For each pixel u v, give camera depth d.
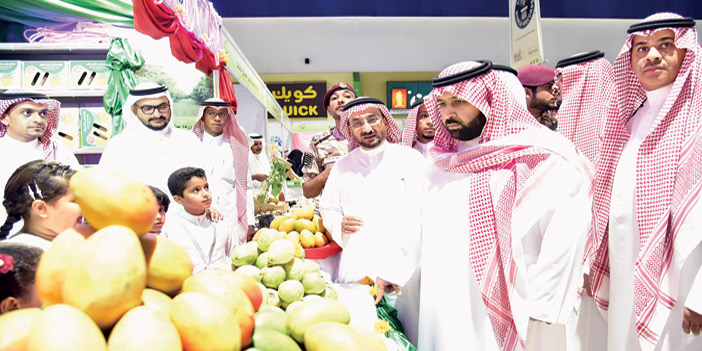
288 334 0.80
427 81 11.48
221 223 1.91
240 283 0.77
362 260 1.96
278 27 11.12
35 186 0.82
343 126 2.22
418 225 1.65
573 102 2.20
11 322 0.52
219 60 3.82
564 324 1.33
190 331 0.58
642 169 1.56
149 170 2.37
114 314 0.55
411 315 1.77
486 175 1.40
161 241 0.70
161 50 3.71
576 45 11.27
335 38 11.26
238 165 3.51
